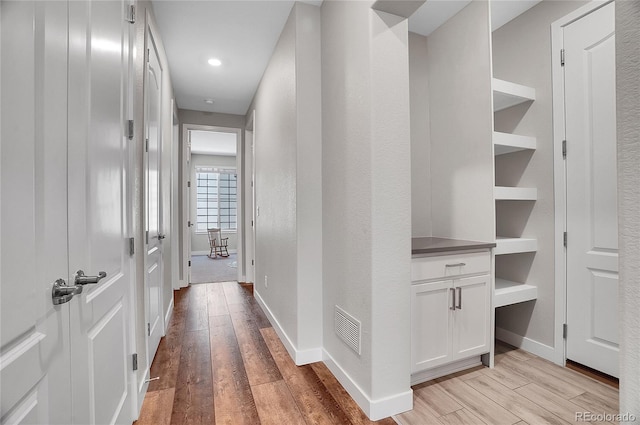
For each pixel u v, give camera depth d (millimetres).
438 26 2562
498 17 2432
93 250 1054
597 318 1961
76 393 928
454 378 1968
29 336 695
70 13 889
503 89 2188
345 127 1863
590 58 1990
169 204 3229
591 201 1995
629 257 560
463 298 1978
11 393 619
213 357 2287
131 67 1545
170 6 2254
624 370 562
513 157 2465
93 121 1055
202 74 3377
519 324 2414
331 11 2061
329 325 2107
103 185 1151
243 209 4746
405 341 1654
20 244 661
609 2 1896
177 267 4234
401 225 1648
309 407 1691
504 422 1561
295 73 2201
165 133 2924
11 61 633
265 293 3277
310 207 2203
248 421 1581
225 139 6645
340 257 1932
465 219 2311
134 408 1567
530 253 2338
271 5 2262
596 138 1967
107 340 1200
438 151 2568
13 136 640
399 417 1600
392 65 1641
